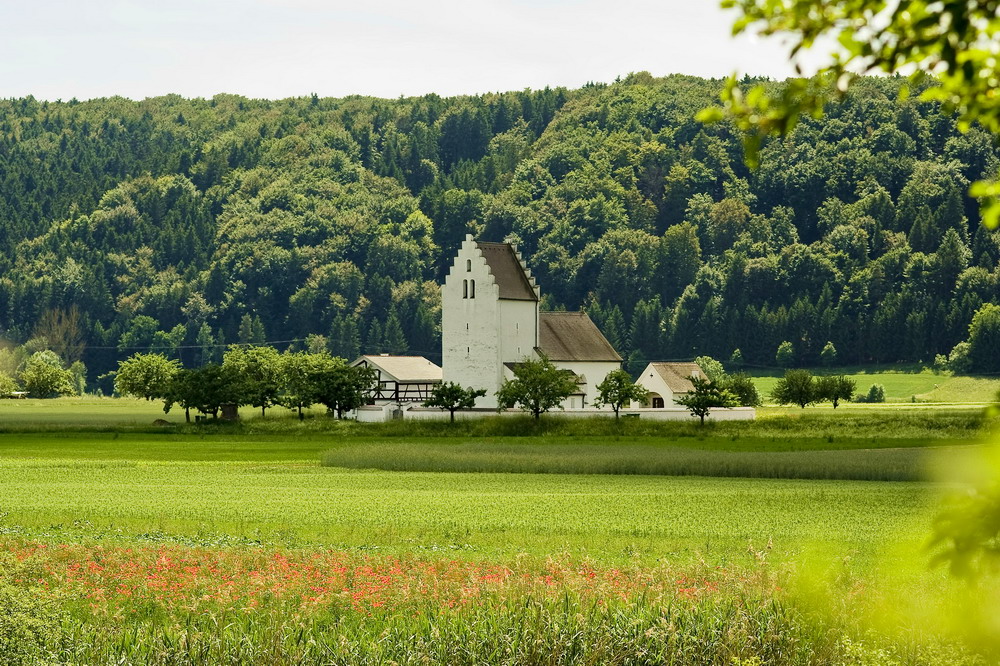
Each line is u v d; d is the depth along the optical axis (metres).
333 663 52.06
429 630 57.69
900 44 17.59
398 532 111.50
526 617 55.41
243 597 68.94
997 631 19.31
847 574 62.97
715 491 157.50
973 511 17.36
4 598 55.59
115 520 120.19
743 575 68.31
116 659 53.62
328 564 79.88
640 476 185.00
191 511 129.00
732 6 17.80
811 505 138.62
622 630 54.72
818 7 17.44
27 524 116.25
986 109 18.84
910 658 44.62
